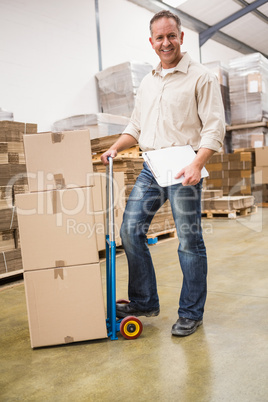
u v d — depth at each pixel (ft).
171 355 6.51
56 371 6.23
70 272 7.08
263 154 27.14
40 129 21.33
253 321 7.86
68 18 23.08
